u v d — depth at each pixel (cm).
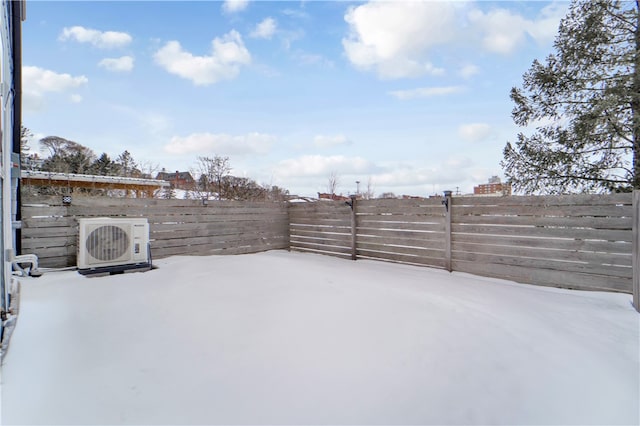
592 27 521
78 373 188
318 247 771
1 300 231
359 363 212
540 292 429
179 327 257
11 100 385
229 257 602
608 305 374
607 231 412
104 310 290
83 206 500
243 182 1122
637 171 502
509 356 233
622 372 222
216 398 172
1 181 231
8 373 182
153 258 584
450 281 483
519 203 483
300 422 157
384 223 652
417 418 165
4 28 295
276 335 244
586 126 513
